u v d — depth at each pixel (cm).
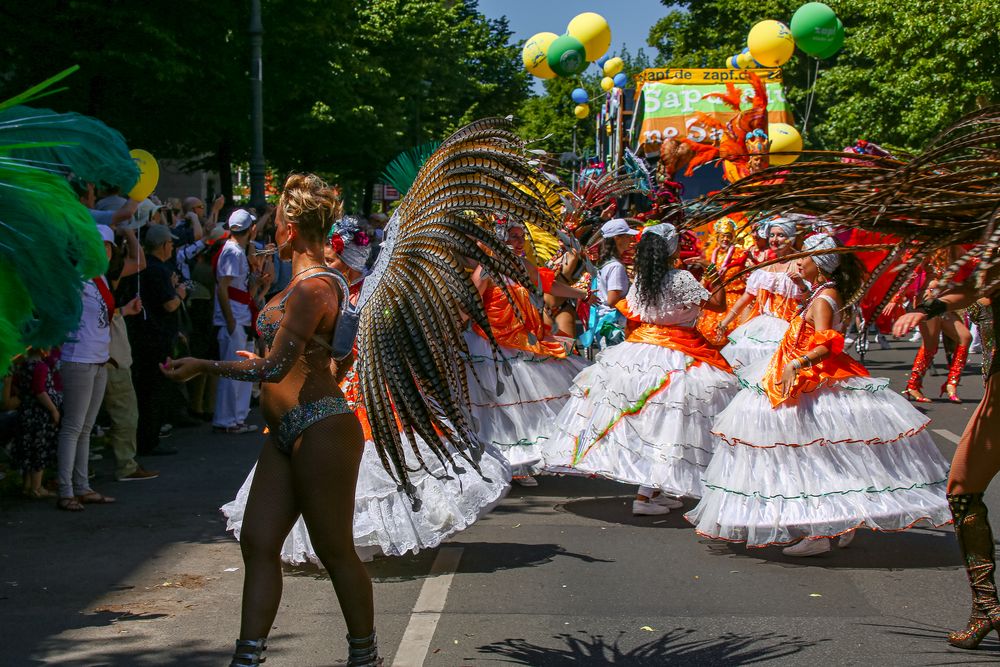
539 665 448
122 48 1756
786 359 590
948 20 2839
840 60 3612
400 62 3272
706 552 625
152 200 1124
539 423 765
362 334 408
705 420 684
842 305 586
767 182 468
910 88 2952
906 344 1945
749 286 845
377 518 571
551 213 404
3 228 376
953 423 1072
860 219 419
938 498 580
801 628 493
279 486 396
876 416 587
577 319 1166
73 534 675
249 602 381
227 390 1066
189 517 721
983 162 408
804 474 582
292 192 405
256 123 1888
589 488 814
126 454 844
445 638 480
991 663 448
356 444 400
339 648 469
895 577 571
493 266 400
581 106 2458
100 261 402
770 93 1803
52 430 767
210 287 1105
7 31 1691
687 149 1397
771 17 4197
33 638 484
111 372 832
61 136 432
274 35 2320
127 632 493
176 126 2173
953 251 475
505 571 585
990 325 473
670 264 709
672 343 701
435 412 413
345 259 502
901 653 461
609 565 597
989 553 462
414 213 414
